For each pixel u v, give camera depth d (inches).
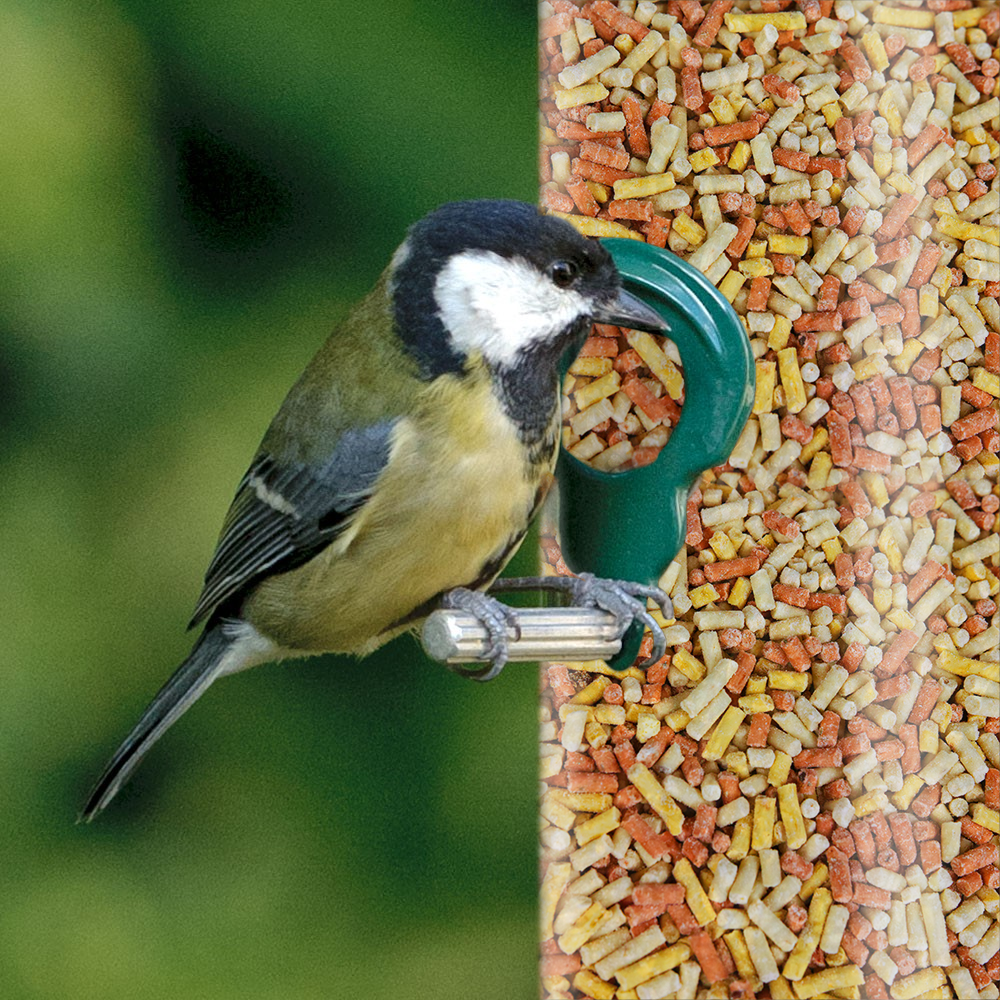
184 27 370.6
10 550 358.9
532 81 377.4
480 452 259.4
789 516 251.1
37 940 351.3
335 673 366.0
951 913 248.4
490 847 366.0
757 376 251.4
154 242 369.1
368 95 373.1
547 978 256.8
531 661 249.6
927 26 247.0
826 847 248.4
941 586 249.3
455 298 259.1
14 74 358.0
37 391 362.9
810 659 250.1
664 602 247.8
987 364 249.0
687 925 250.4
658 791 252.1
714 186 251.1
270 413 369.7
